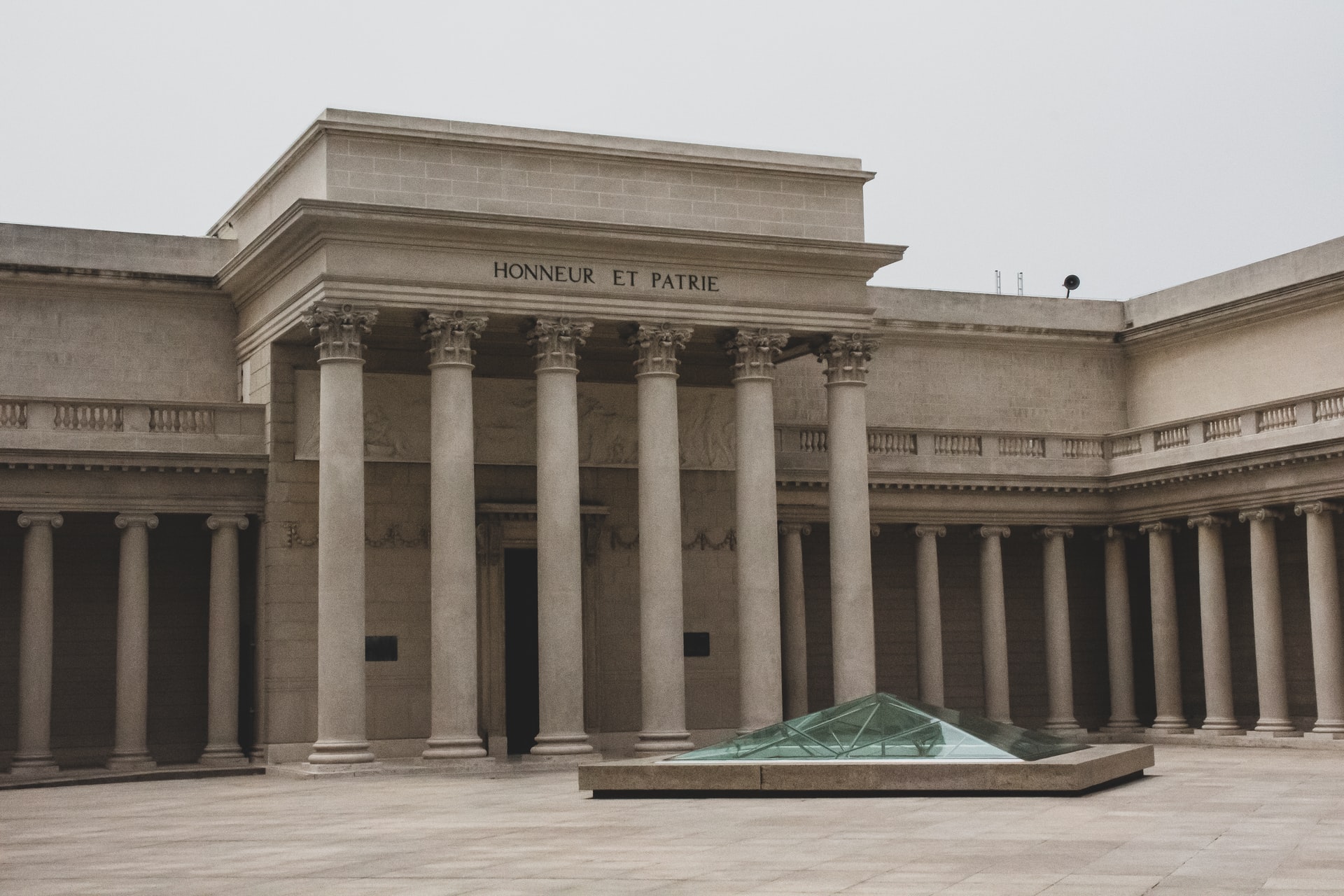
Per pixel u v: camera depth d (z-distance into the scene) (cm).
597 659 6612
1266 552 6781
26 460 5819
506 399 6606
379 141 5853
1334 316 7188
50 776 5753
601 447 6744
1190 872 2427
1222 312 7650
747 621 6122
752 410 6197
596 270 6000
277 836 3403
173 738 6322
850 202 6538
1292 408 6788
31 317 6359
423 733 6297
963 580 7825
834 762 3828
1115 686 7606
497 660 6469
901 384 7888
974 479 7394
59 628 6234
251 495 6181
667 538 6009
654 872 2541
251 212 6600
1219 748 6756
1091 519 7650
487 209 5981
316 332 5678
